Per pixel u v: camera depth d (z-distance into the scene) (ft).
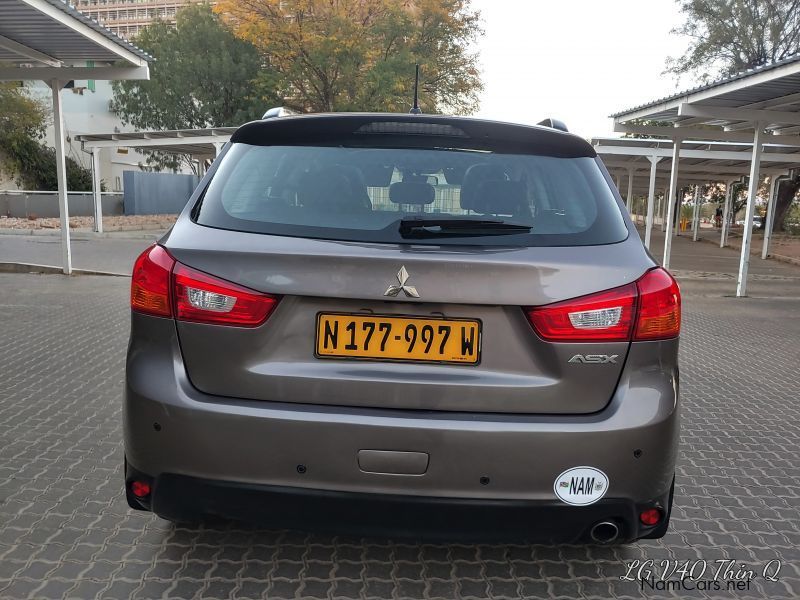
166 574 8.16
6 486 10.49
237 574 8.21
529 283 6.55
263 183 7.44
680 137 46.91
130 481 7.16
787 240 104.58
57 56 35.32
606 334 6.64
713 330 27.32
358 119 7.86
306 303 6.65
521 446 6.48
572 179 7.70
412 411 6.60
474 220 6.91
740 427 14.79
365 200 7.18
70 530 9.15
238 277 6.66
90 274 38.22
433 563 8.64
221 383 6.72
